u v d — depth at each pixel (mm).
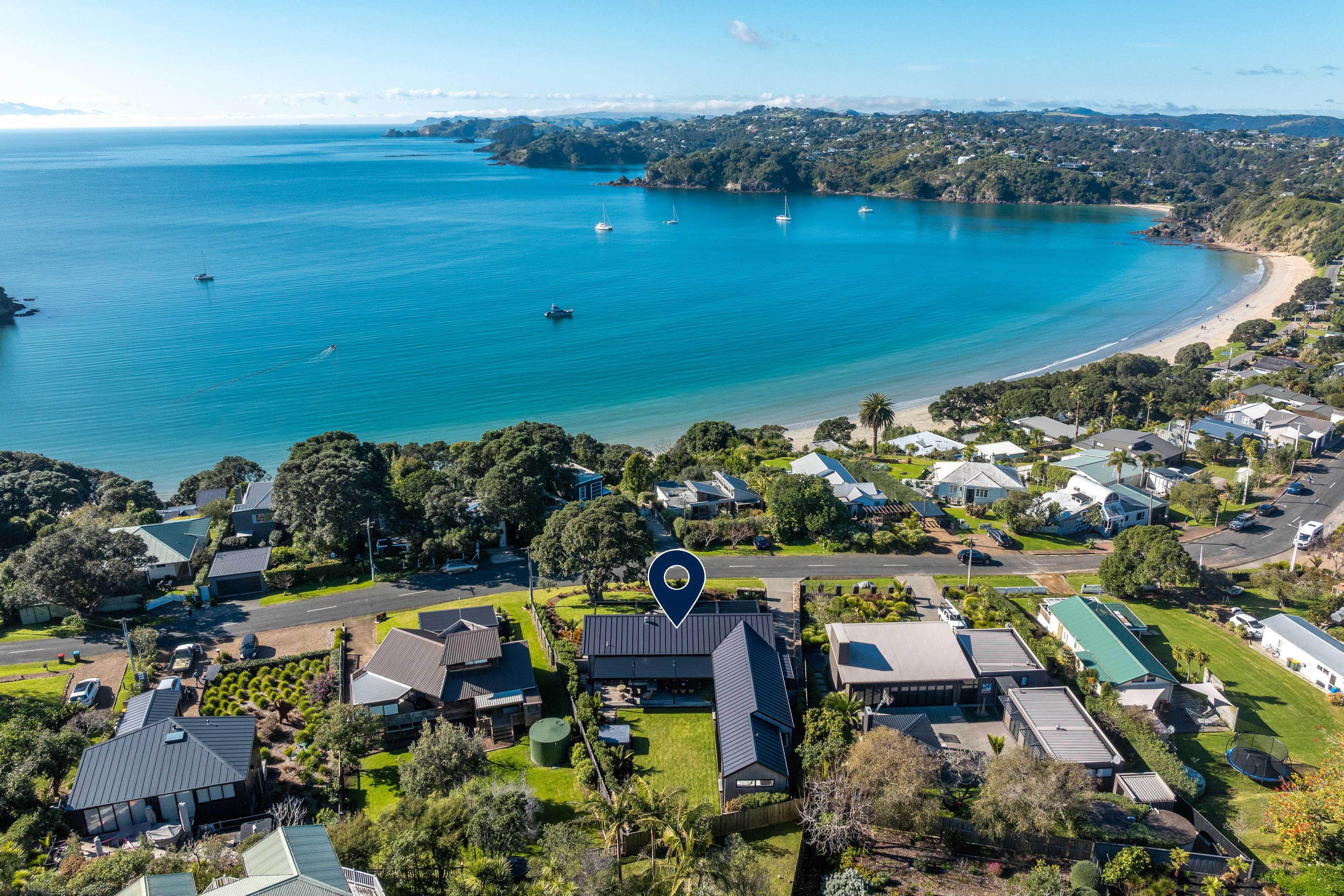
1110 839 58469
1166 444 152375
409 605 99312
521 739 72812
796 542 117375
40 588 92125
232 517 122250
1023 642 84688
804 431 196875
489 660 75875
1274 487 141125
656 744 71438
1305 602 99625
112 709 77750
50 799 62938
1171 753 68000
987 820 58188
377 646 89375
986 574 107750
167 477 171625
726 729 68562
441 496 115500
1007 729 73875
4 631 94188
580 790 65125
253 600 101688
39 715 72750
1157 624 95250
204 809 61719
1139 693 77438
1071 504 126625
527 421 178125
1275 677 84750
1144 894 53938
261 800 64500
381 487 116688
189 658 85250
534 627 92625
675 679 77750
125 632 89250
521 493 114375
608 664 78625
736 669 74812
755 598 99312
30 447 185875
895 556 113125
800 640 88062
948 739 72688
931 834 59906
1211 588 104125
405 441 192000
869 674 77438
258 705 77438
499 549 115688
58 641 91500
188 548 110625
